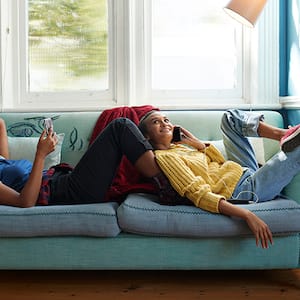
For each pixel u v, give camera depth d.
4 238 1.82
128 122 1.94
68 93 2.93
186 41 2.92
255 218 1.68
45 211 1.79
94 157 1.92
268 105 2.73
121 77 2.87
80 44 2.93
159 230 1.75
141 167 1.90
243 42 2.88
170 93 2.91
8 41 2.93
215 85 2.92
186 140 2.10
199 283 1.90
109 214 1.77
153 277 2.00
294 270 2.06
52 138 1.94
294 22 2.63
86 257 1.81
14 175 2.04
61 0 2.93
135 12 2.87
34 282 1.94
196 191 1.78
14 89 2.95
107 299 1.72
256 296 1.73
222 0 2.90
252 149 2.11
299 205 1.77
